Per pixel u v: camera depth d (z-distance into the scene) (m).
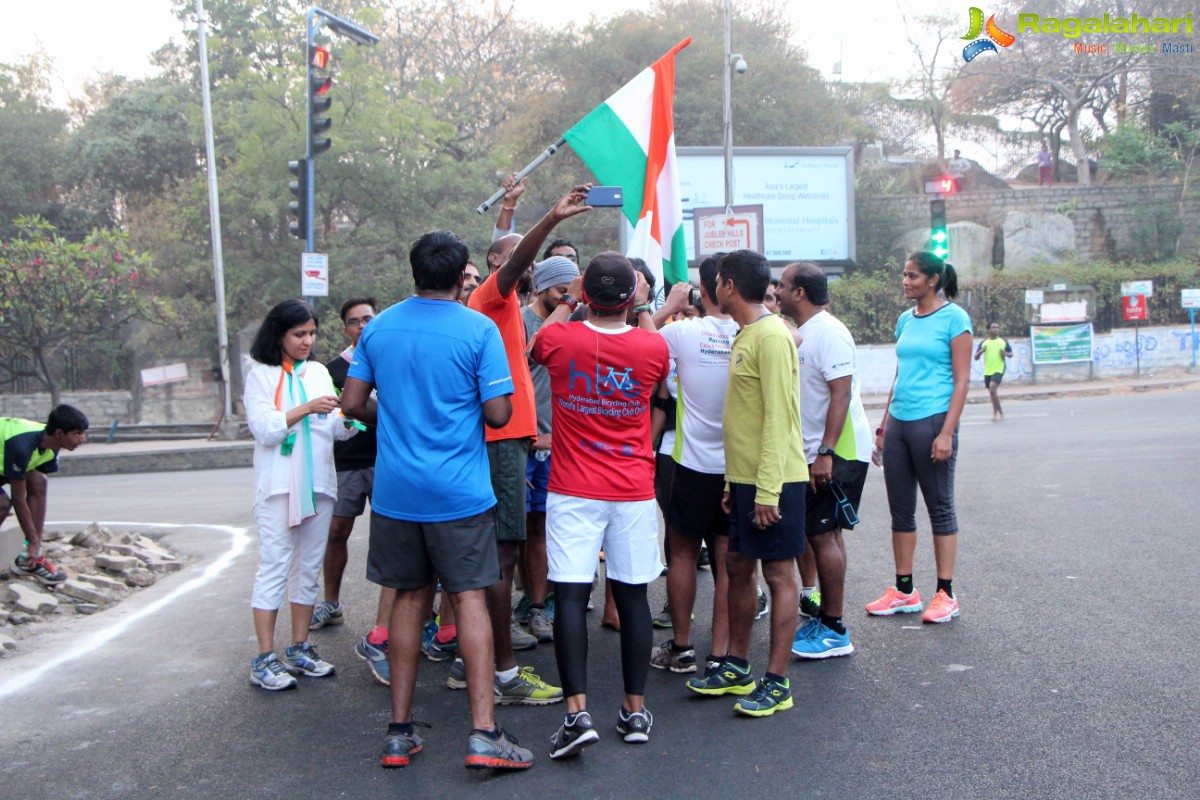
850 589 6.45
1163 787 3.45
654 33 32.91
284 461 4.96
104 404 28.27
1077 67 37.44
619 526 4.10
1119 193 34.81
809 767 3.76
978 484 10.61
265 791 3.72
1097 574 6.44
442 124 27.53
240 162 26.58
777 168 27.33
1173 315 30.92
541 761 3.94
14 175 32.91
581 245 32.44
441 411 3.93
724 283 4.42
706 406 4.73
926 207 34.91
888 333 29.97
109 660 5.43
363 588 7.06
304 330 5.02
